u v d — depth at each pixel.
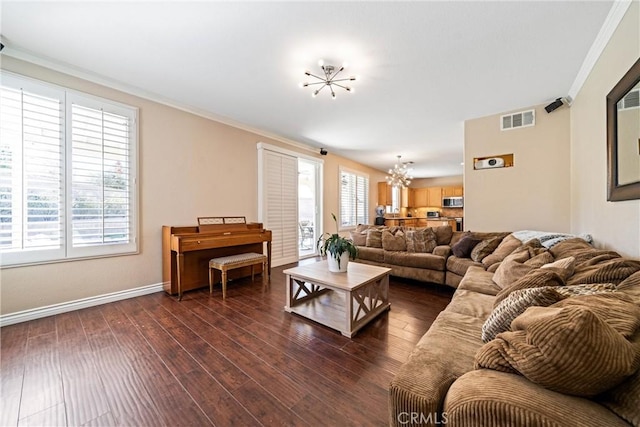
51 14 1.77
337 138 4.80
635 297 0.92
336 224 6.24
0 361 1.72
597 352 0.62
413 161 6.86
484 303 1.79
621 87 1.71
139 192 2.96
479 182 3.69
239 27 1.90
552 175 3.19
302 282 2.79
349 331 2.08
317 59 2.31
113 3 1.67
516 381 0.73
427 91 2.91
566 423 0.60
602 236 2.19
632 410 0.60
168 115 3.19
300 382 1.54
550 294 0.99
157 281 3.13
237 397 1.42
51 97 2.36
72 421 1.26
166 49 2.17
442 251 3.53
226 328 2.23
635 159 1.59
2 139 2.14
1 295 2.18
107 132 2.71
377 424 1.24
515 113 3.41
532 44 2.09
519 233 3.05
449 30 1.92
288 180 4.87
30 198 2.26
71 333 2.10
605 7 1.70
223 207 3.80
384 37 2.00
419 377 0.97
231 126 3.91
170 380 1.55
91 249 2.62
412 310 2.67
